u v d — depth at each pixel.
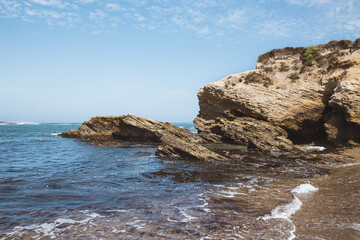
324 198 9.55
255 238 6.16
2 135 61.16
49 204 9.21
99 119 50.88
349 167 16.42
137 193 10.88
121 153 26.31
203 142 38.66
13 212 8.28
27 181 13.17
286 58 46.84
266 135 31.34
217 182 13.05
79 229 6.95
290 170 16.22
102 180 13.60
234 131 33.94
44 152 27.64
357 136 26.27
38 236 6.52
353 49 37.16
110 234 6.61
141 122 41.06
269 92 37.28
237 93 38.72
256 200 9.59
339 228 6.64
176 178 14.10
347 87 27.33
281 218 7.51
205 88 44.97
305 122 33.62
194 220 7.55
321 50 42.97
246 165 18.30
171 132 39.91
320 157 20.88
